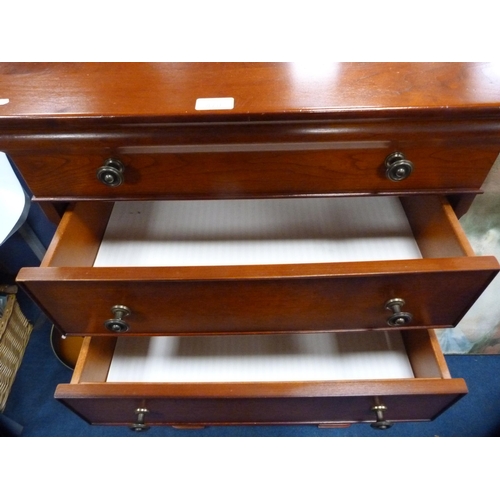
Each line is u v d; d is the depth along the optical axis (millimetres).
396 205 717
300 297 524
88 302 541
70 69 501
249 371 690
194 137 448
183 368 699
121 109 428
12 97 453
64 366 1037
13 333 992
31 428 935
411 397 585
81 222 605
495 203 710
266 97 437
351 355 705
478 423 901
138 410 641
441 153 475
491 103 416
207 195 527
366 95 433
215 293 516
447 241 549
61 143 458
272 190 520
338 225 692
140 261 656
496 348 993
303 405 635
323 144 460
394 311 540
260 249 665
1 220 747
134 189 522
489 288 832
